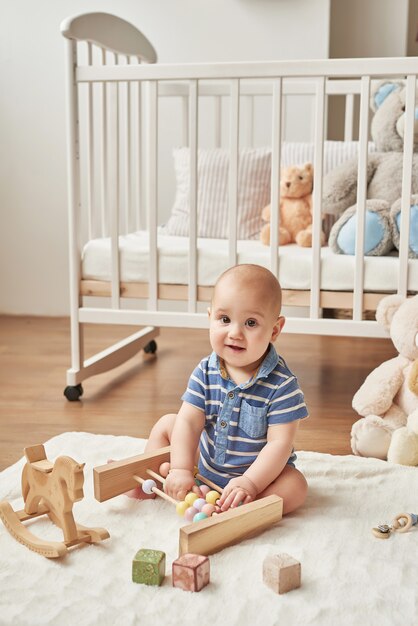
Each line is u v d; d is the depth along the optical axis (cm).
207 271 202
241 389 130
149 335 257
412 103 181
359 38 305
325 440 174
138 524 126
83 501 134
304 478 132
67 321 317
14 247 324
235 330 127
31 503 124
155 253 204
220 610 100
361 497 137
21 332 295
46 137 313
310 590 104
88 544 118
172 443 133
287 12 294
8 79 310
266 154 244
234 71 190
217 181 245
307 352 265
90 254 210
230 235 198
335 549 116
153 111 200
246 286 127
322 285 194
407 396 164
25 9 304
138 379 227
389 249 198
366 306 192
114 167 205
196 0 298
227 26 298
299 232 221
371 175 214
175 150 260
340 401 206
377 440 160
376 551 116
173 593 103
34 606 101
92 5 302
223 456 133
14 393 212
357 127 310
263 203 244
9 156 316
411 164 183
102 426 183
